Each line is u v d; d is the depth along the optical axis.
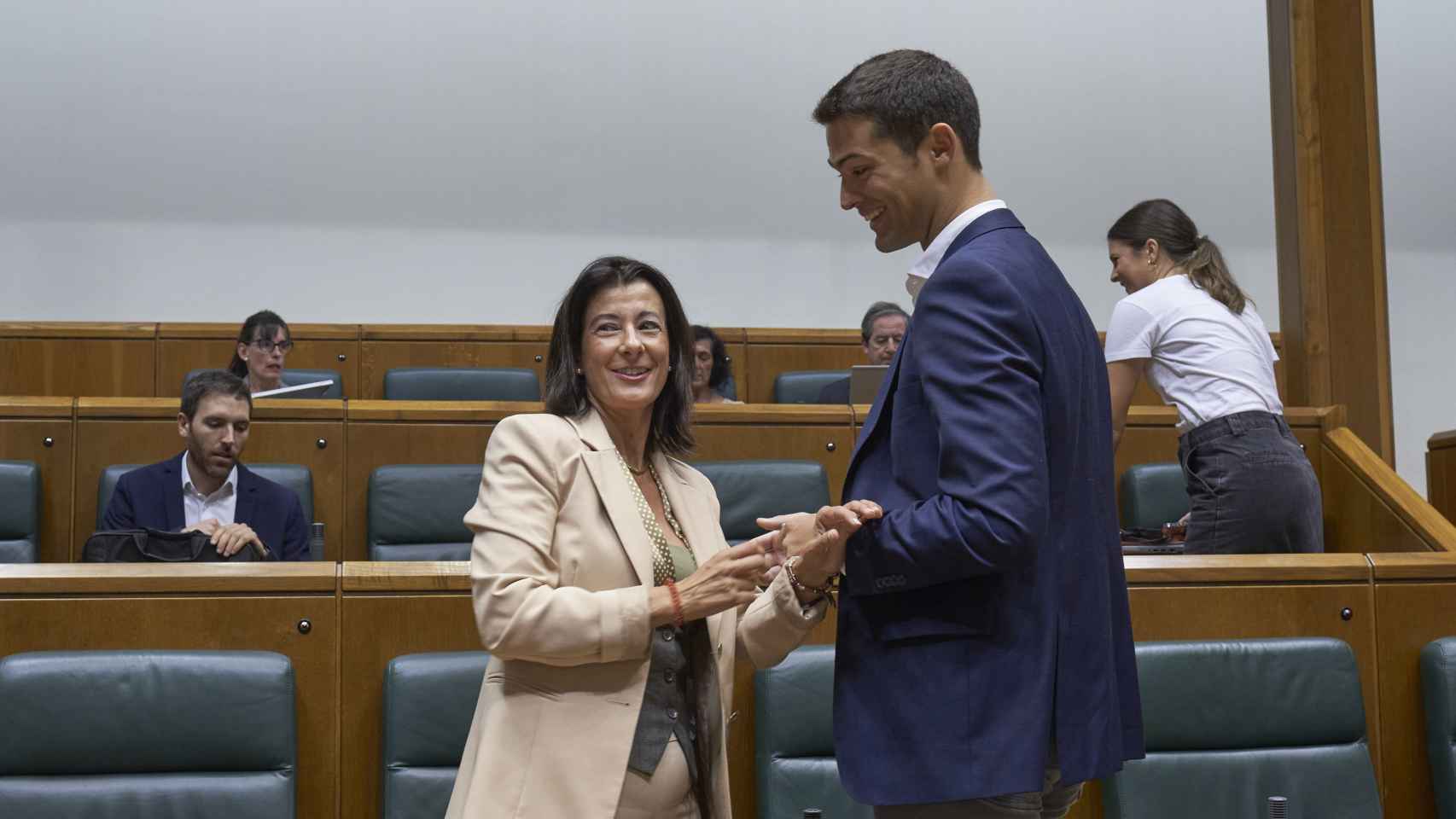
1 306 3.49
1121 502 2.27
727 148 3.80
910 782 0.79
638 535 0.93
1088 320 0.90
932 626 0.81
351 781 1.31
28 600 1.29
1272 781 1.34
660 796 0.91
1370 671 1.48
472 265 3.70
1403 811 1.45
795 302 3.79
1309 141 2.39
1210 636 1.47
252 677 1.23
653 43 3.77
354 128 3.67
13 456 2.13
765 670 1.32
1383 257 2.37
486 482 0.94
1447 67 3.85
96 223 3.55
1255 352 1.74
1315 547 1.68
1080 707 0.81
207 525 1.73
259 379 2.81
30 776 1.17
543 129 3.74
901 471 0.83
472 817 0.87
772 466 2.05
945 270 0.82
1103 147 3.83
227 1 3.62
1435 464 2.52
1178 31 3.85
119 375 3.21
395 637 1.34
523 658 0.88
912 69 0.90
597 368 0.98
